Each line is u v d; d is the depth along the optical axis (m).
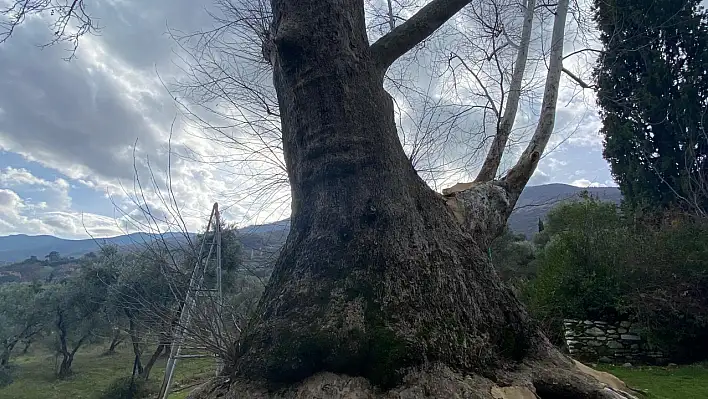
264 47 3.62
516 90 4.62
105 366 22.25
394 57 3.15
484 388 2.13
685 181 14.11
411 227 2.54
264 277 4.54
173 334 3.61
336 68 2.63
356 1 2.88
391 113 2.90
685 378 7.62
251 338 2.38
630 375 8.05
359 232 2.43
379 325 2.17
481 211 3.48
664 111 15.12
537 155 4.03
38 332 23.42
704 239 10.17
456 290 2.51
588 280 10.27
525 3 5.01
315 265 2.40
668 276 9.73
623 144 15.88
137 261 3.97
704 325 9.06
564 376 2.43
